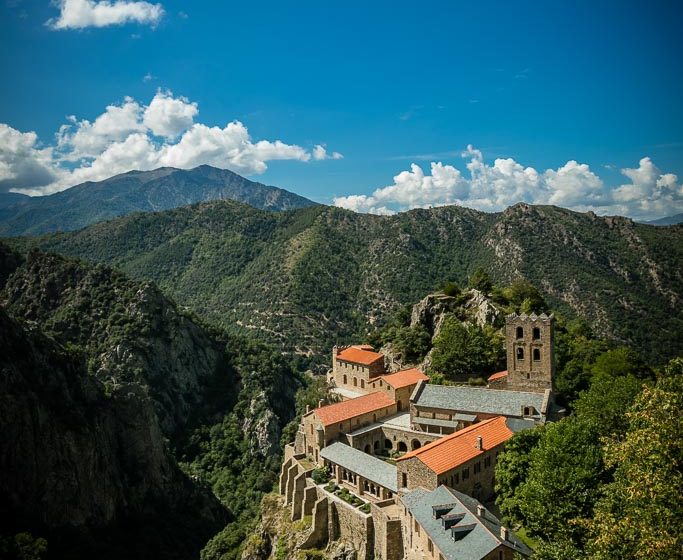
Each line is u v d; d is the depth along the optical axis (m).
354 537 79.88
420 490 71.69
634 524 40.06
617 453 45.97
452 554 54.66
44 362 142.50
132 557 126.38
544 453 61.62
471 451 78.12
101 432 145.88
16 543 102.00
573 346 122.44
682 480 39.91
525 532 65.94
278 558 86.31
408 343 141.75
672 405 42.47
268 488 166.38
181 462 182.25
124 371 190.50
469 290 160.00
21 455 122.56
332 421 101.81
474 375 119.25
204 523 151.88
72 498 127.81
